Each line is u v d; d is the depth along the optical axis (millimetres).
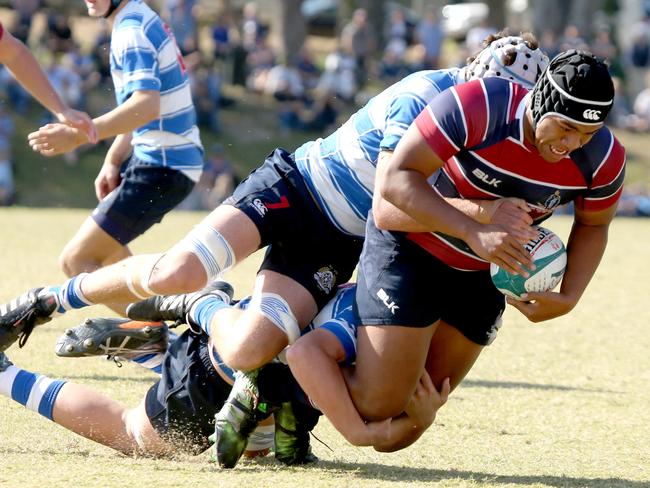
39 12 88875
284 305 14203
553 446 15531
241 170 72438
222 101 80062
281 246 15180
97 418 14406
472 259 13664
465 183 13125
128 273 14852
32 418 16078
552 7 98000
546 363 21797
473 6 127375
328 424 16938
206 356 14148
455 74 14336
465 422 16922
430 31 87875
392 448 14578
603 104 11773
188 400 14078
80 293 15281
